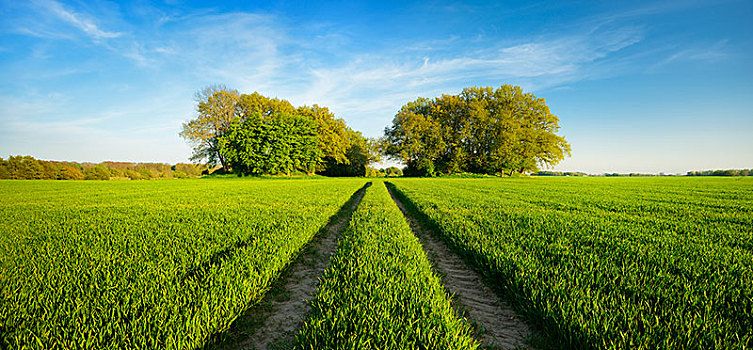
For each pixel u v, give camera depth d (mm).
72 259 4199
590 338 2289
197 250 4691
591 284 3340
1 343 2268
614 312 2654
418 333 2344
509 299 3447
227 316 2723
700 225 7141
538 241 5312
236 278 3344
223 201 12664
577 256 4375
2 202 12453
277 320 3053
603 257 4391
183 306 2721
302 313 3205
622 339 2252
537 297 3023
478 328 2914
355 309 2688
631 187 25438
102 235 5824
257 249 4688
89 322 2434
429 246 6133
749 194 17234
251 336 2754
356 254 4504
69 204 11648
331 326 2436
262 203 11828
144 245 5004
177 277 3482
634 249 4762
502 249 4816
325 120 58500
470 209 9789
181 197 14758
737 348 2193
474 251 4766
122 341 2217
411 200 12688
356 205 12469
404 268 3814
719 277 3471
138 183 31734
